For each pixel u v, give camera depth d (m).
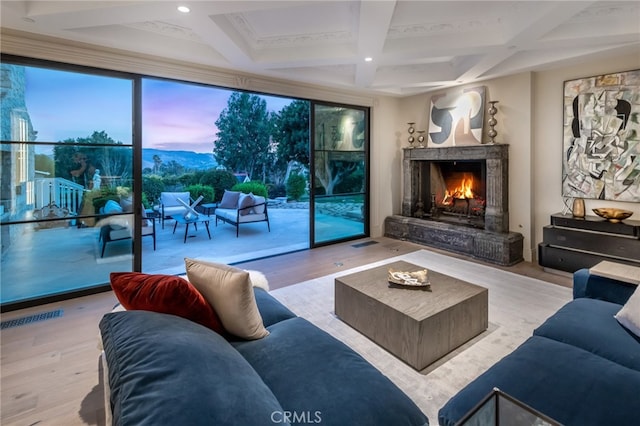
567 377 1.33
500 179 4.43
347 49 3.60
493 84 4.63
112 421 0.89
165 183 8.90
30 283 3.17
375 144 5.69
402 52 3.50
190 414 0.80
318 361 1.43
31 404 1.84
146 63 3.48
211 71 3.89
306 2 2.37
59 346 2.44
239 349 1.56
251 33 3.41
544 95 4.22
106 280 3.53
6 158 2.99
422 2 2.82
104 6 2.40
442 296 2.40
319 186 5.18
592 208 3.89
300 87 4.68
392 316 2.24
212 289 1.63
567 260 3.71
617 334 1.62
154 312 1.35
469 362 2.16
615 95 3.63
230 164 9.94
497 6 2.91
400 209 6.14
